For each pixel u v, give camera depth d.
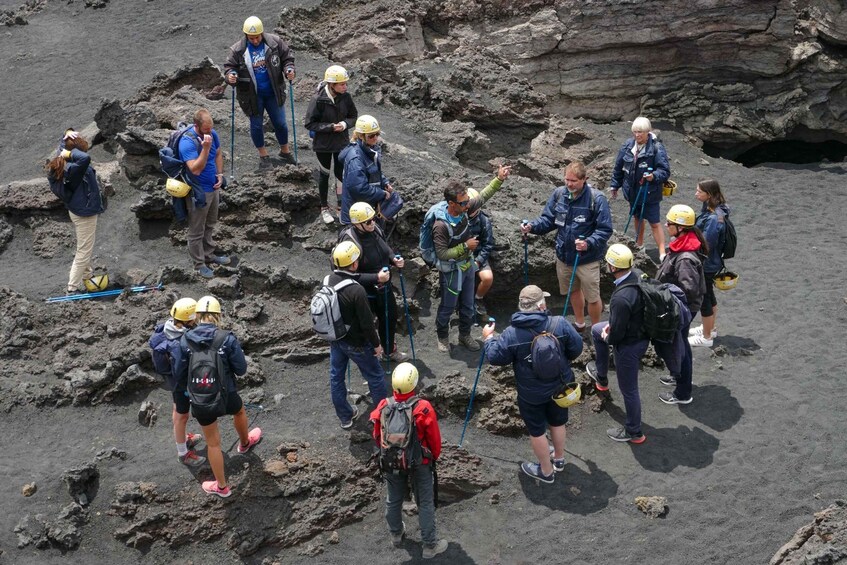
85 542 8.05
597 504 8.56
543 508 8.54
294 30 17.44
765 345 11.00
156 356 8.07
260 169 12.52
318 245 11.48
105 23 18.95
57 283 11.01
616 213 14.59
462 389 9.38
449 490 8.64
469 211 9.77
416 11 18.25
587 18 17.78
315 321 8.24
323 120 11.09
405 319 10.59
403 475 7.73
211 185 10.55
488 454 9.05
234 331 9.98
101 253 11.43
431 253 9.63
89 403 9.34
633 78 18.30
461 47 17.97
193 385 7.77
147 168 12.46
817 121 17.97
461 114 15.82
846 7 17.23
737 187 15.96
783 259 13.23
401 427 7.42
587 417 9.63
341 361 8.66
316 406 9.44
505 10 18.27
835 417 9.65
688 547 8.16
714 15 17.48
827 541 7.73
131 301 10.52
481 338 10.51
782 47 17.59
